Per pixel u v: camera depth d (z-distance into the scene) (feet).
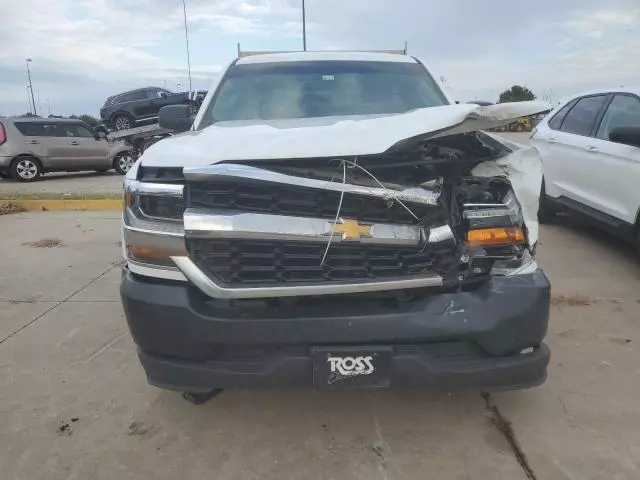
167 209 7.96
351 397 10.29
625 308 14.28
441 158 8.71
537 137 23.13
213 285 7.66
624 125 17.49
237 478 8.21
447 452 8.68
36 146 47.39
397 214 8.00
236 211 7.68
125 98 67.51
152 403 10.27
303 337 7.73
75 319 14.42
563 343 12.34
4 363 11.95
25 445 9.07
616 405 9.86
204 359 8.04
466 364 7.98
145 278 8.29
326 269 7.79
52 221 27.81
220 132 9.51
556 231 22.54
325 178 7.79
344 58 14.30
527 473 8.16
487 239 8.00
